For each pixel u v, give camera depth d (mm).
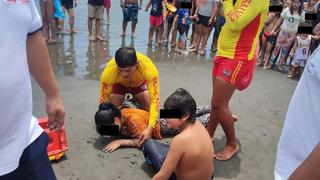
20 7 1575
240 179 3438
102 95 4023
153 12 8258
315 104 1301
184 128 2734
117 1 13766
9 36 1547
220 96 3475
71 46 7773
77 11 11492
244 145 4066
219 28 8188
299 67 6910
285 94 5852
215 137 4219
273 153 3939
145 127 3875
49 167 1951
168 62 7328
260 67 7465
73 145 3801
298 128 1378
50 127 2141
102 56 7223
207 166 2740
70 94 5074
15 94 1640
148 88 3852
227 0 3324
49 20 7816
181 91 2787
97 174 3357
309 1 6859
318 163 1021
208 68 7070
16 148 1718
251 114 4906
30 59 1880
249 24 3223
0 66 1545
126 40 8766
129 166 3510
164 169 2713
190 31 10289
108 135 3916
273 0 7012
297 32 6777
